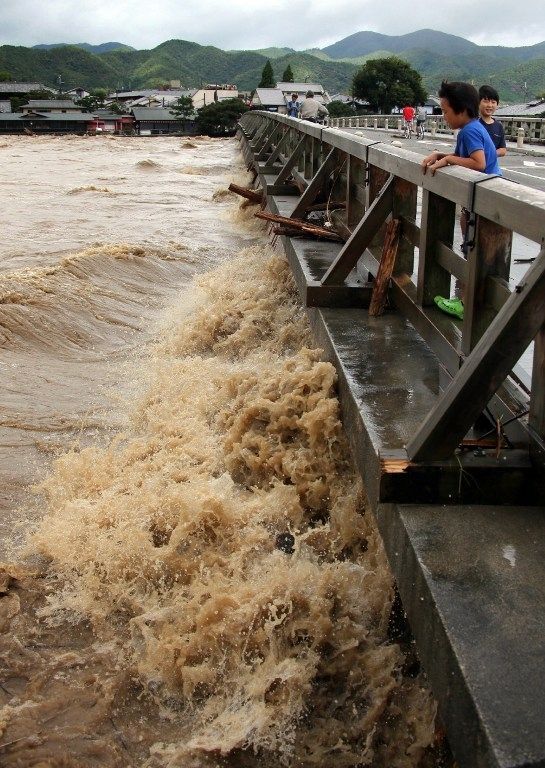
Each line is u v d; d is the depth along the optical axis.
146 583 3.57
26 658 3.20
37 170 23.05
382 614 3.27
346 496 4.01
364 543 3.83
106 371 6.42
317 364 4.53
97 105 97.44
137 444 4.86
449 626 2.32
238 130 38.56
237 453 4.51
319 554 3.81
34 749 2.76
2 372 6.18
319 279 5.97
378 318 5.40
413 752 2.73
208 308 7.44
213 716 2.91
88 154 30.81
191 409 5.25
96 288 8.41
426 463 2.98
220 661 3.08
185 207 15.45
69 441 5.11
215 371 5.98
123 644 3.26
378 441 3.40
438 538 2.76
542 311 2.79
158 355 6.77
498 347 2.83
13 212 14.02
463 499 3.01
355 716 2.88
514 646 2.23
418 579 2.62
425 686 2.94
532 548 2.70
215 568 3.57
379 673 3.00
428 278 4.72
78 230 12.28
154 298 8.65
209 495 3.90
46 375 6.22
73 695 3.00
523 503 3.01
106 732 2.85
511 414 3.26
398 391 4.02
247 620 3.14
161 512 3.95
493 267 3.58
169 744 2.79
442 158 4.19
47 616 3.44
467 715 2.10
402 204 5.45
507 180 3.39
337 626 3.18
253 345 6.65
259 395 4.75
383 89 68.75
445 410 2.93
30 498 4.40
